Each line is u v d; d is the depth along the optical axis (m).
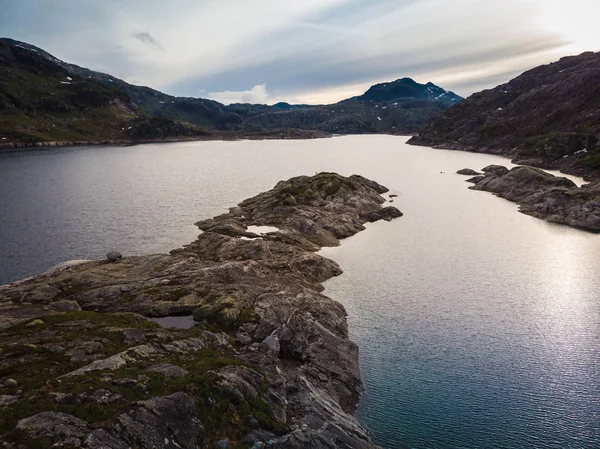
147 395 28.70
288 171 184.50
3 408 25.11
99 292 53.22
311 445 29.75
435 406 38.72
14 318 43.19
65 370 31.89
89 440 22.88
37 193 131.25
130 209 111.31
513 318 54.31
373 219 102.12
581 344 48.19
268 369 38.81
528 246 81.75
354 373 42.91
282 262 67.69
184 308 49.34
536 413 37.56
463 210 111.19
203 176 170.62
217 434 28.42
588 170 153.12
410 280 66.69
